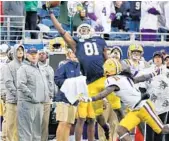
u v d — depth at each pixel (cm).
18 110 2119
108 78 1838
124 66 1872
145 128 2097
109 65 1848
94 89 2025
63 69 2116
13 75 2183
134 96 1833
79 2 2738
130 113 1844
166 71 2070
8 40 2659
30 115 2116
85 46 2020
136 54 2180
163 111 2067
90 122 2108
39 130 2159
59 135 2100
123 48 2658
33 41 2589
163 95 2061
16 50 2194
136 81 1909
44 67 2231
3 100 2278
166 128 1842
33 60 2131
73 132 2312
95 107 2069
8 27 2677
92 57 2014
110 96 1966
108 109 2162
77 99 2062
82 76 2042
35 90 2125
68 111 2084
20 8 2789
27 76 2116
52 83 2233
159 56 2064
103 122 2106
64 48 2466
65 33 2027
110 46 2653
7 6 2777
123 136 1825
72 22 2709
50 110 2314
